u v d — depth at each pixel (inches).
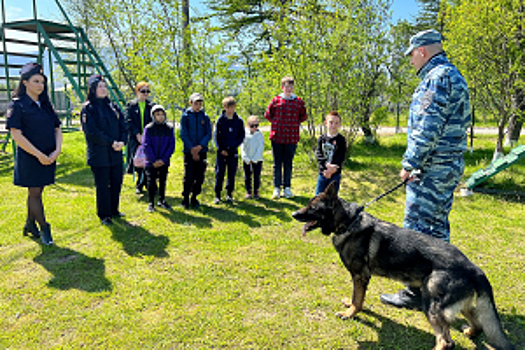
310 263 157.2
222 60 390.3
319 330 113.0
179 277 143.0
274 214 220.7
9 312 118.2
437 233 118.6
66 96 540.7
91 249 166.7
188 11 490.9
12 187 262.5
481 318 95.2
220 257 161.3
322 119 336.5
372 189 280.5
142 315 118.6
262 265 153.6
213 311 120.9
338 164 196.2
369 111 362.6
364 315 120.9
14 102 152.9
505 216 217.2
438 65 111.3
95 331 109.9
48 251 162.9
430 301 95.4
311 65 317.7
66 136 530.6
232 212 222.8
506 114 361.7
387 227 109.3
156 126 212.4
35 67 156.1
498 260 159.3
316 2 315.9
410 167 111.7
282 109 243.3
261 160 246.2
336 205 114.3
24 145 152.7
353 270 114.5
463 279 92.4
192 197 233.6
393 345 106.7
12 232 181.9
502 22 329.7
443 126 109.9
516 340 107.5
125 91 521.3
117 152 194.4
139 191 256.1
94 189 263.7
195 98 219.6
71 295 128.8
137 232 186.4
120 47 500.4
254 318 118.4
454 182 114.9
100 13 477.4
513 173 313.9
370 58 330.0
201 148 218.7
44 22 316.5
